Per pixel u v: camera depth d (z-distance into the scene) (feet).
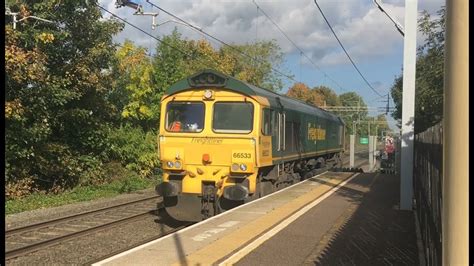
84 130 66.90
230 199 39.75
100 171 69.36
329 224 34.22
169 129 42.93
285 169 56.29
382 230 33.40
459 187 8.39
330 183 60.18
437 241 19.58
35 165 58.23
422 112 62.64
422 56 58.34
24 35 52.90
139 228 40.22
